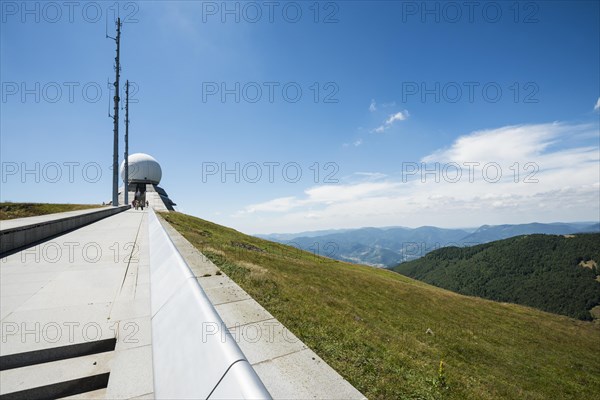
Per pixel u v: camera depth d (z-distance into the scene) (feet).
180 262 15.48
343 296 54.49
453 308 78.59
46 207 91.45
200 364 7.65
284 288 34.76
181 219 108.88
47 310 15.37
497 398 25.70
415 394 18.20
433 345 42.09
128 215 92.89
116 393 9.34
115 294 17.92
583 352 65.98
